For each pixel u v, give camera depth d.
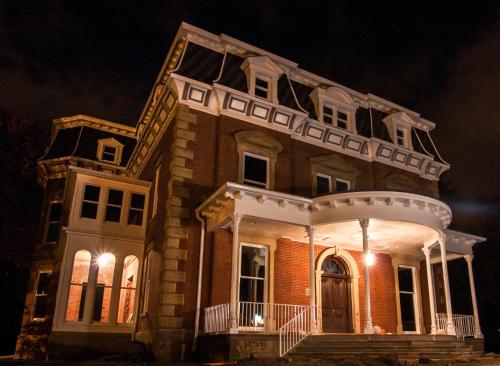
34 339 19.80
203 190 15.91
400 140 22.16
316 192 18.44
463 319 19.86
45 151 27.30
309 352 12.35
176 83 16.33
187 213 15.34
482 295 27.47
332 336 13.09
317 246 17.91
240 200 13.73
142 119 22.66
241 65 18.34
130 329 18.55
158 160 19.12
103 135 26.20
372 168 20.62
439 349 13.51
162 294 14.09
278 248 16.80
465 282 29.11
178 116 16.31
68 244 18.72
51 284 19.45
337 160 19.44
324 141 19.53
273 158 17.67
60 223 21.64
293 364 10.83
